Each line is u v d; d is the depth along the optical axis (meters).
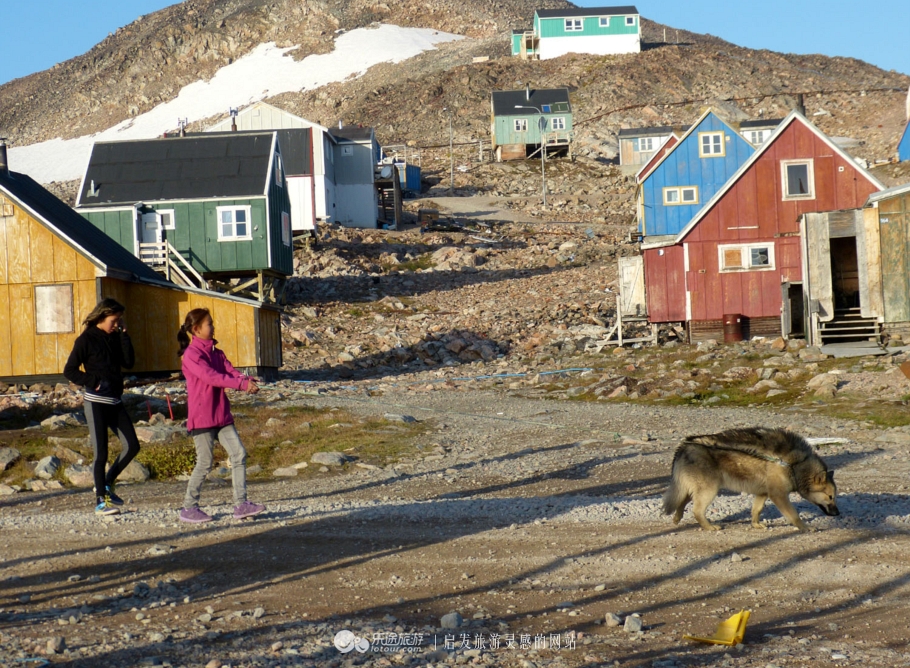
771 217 27.73
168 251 33.69
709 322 27.83
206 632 5.90
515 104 82.94
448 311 35.03
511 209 62.53
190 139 38.22
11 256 24.39
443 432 16.25
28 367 24.31
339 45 144.25
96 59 165.75
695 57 108.12
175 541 8.45
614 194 66.75
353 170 56.22
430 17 158.00
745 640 5.54
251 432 16.12
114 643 5.69
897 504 8.95
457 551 7.82
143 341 25.42
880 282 22.94
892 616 5.87
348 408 19.17
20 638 5.80
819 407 16.17
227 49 149.00
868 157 69.94
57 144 132.62
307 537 8.46
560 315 33.12
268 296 36.25
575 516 8.95
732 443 8.05
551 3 170.88
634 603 6.38
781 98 94.00
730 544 7.66
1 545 8.62
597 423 16.53
